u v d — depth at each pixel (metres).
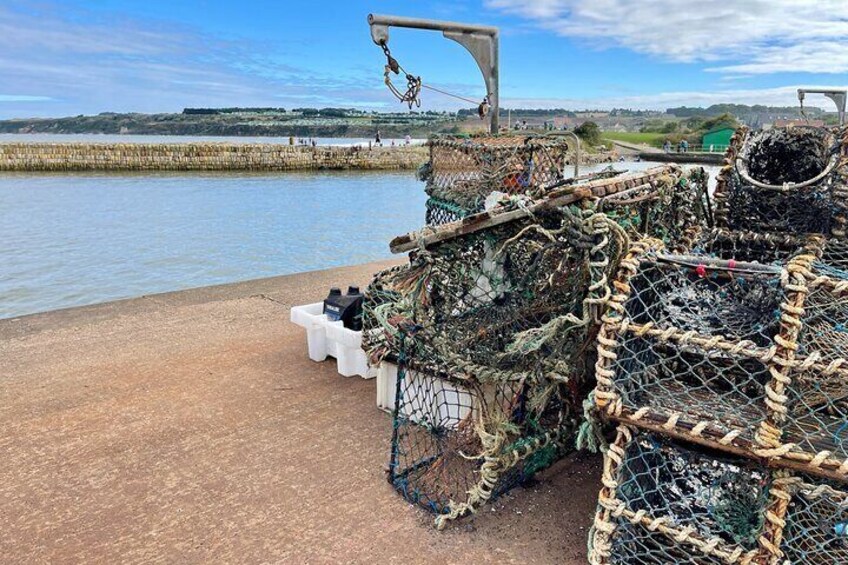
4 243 15.67
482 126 4.54
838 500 1.67
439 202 3.94
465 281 2.65
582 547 2.29
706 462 2.00
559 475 2.78
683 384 2.02
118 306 5.66
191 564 2.19
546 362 2.38
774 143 3.22
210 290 6.27
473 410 2.69
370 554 2.25
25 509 2.51
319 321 4.15
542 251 2.35
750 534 1.86
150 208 22.66
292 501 2.57
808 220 2.91
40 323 5.12
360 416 3.36
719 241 2.92
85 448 3.00
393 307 2.82
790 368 1.68
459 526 2.41
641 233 2.62
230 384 3.81
